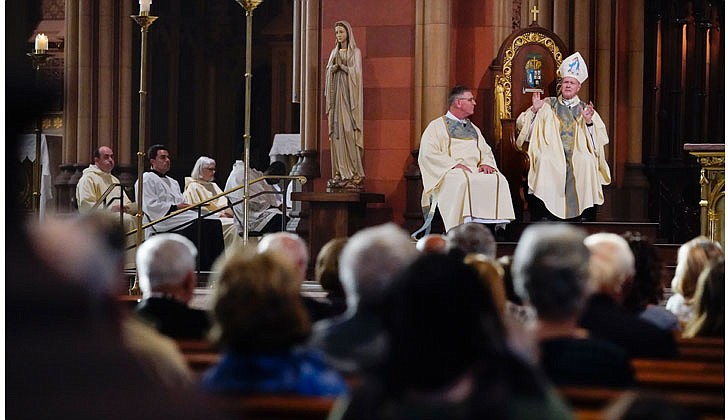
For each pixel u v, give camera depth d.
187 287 5.74
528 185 15.78
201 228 17.36
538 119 15.85
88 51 21.78
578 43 18.05
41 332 1.39
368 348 4.43
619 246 5.61
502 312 5.06
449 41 16.95
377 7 17.08
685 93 20.58
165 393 1.38
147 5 14.07
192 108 25.16
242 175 19.33
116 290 2.76
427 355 2.62
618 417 2.14
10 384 1.36
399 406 2.62
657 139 20.59
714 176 13.78
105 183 19.64
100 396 1.36
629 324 5.18
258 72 26.05
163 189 18.36
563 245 3.87
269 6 25.70
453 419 2.58
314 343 4.48
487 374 2.62
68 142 21.67
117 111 22.14
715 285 6.34
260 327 3.69
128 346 1.52
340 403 2.96
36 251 1.45
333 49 16.75
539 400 2.58
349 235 15.82
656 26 20.52
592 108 15.99
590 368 3.84
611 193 18.03
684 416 2.13
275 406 3.38
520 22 17.58
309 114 17.55
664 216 20.59
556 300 3.85
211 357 4.84
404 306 2.66
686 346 5.85
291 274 3.82
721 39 20.73
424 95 16.83
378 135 17.05
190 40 24.95
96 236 2.57
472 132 15.77
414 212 16.78
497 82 16.55
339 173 16.56
